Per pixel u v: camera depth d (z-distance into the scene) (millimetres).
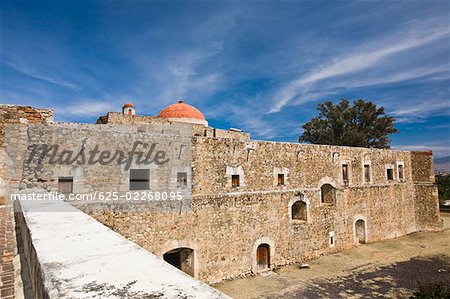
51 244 2607
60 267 1968
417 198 27641
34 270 2594
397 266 17109
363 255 19250
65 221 3889
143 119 21859
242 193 15523
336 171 20688
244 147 15922
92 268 1953
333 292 13398
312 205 18859
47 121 10992
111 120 20422
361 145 37344
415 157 28141
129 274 1835
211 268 14062
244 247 15305
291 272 15977
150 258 2184
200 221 13891
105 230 3277
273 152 17234
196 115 26750
